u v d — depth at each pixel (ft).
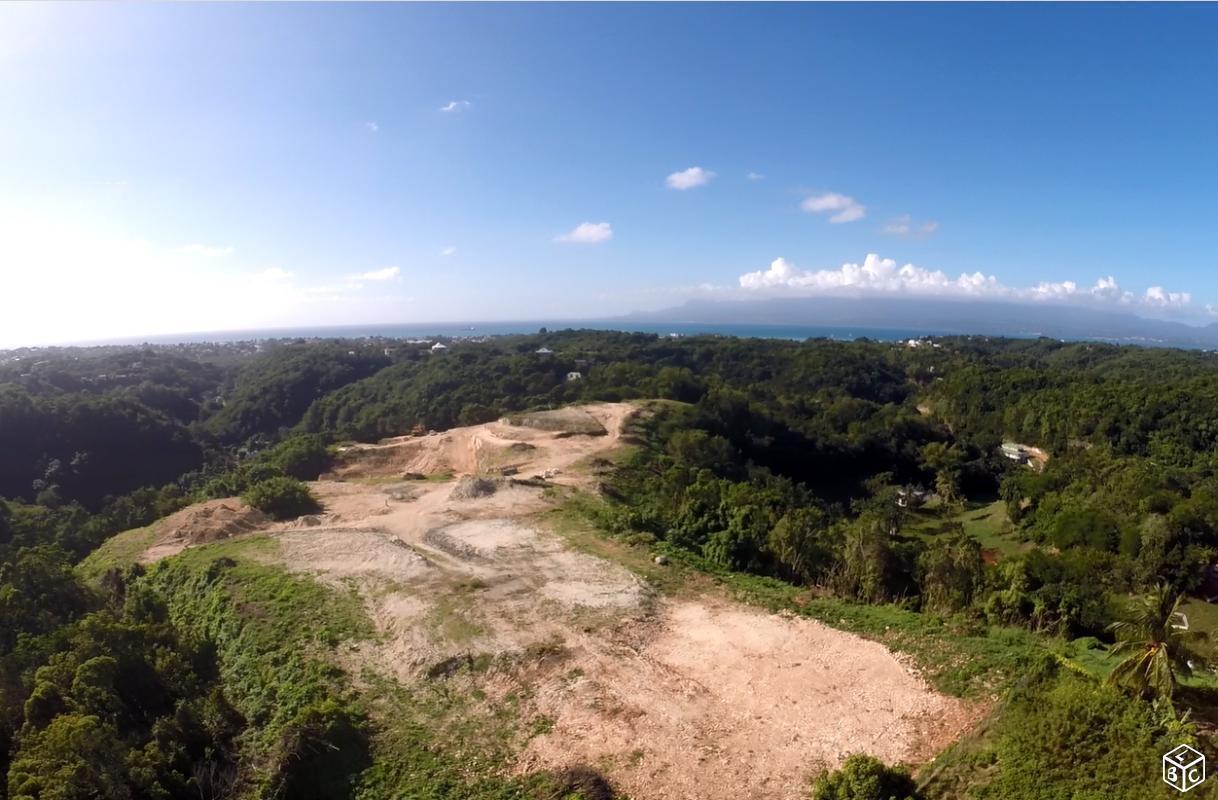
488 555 120.88
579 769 64.13
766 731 68.90
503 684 79.87
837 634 86.74
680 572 110.22
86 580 135.33
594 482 175.32
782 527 121.39
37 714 72.90
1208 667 60.64
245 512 161.48
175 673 85.97
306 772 67.51
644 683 78.43
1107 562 160.66
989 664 74.02
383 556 122.42
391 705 77.30
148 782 64.59
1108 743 52.26
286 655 88.69
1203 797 45.78
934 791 56.08
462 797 63.00
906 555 117.60
